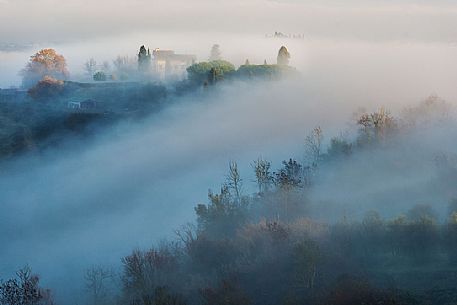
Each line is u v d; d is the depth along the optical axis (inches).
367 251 4141.2
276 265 4072.3
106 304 4431.6
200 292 3831.2
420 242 4047.7
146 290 4057.6
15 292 4190.5
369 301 3430.1
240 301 3678.6
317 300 3590.1
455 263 3917.3
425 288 3644.2
